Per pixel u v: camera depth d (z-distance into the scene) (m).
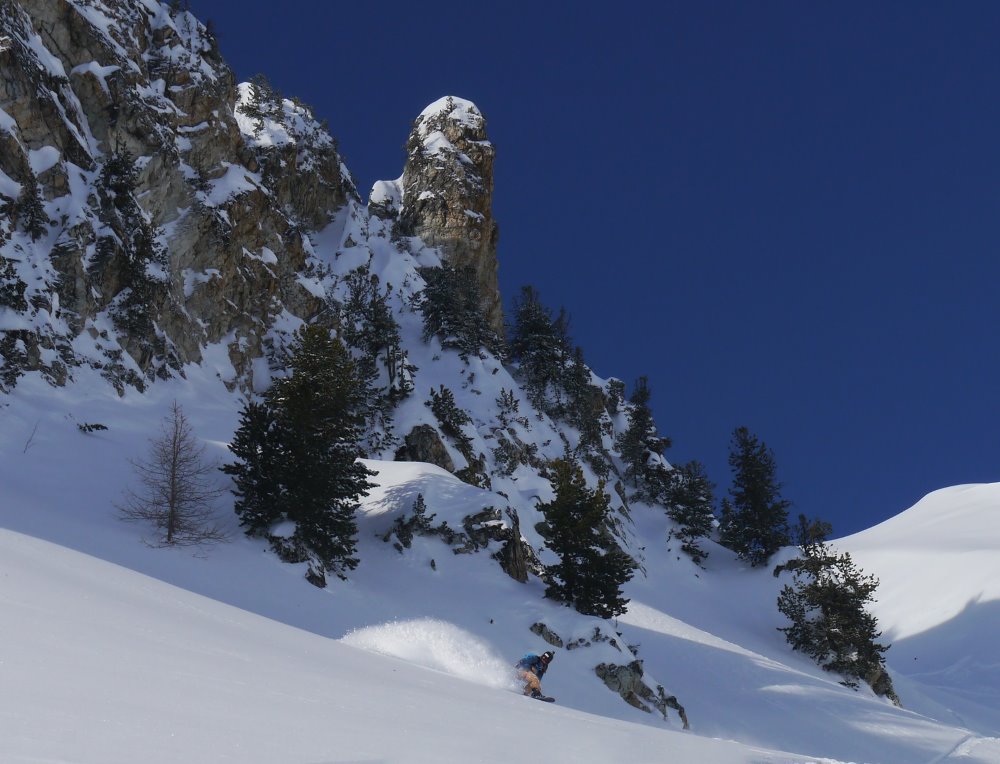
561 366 93.88
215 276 60.66
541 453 77.25
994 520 127.75
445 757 4.82
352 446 38.50
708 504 85.62
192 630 8.39
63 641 5.78
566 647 33.16
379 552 37.97
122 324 50.00
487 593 36.34
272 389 37.19
